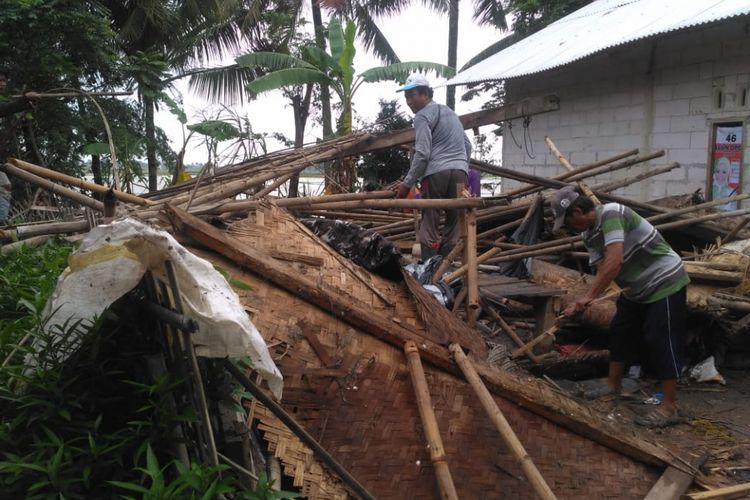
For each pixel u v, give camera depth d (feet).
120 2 43.65
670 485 10.23
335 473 8.58
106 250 6.36
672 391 13.21
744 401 14.75
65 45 31.30
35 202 21.54
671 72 29.76
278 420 8.65
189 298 6.51
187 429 6.98
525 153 39.68
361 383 9.83
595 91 34.01
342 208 14.11
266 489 6.72
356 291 11.31
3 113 17.08
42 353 6.54
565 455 10.36
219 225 11.97
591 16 39.24
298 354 9.73
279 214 12.33
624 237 12.92
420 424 9.79
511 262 19.36
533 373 15.34
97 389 7.00
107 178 36.40
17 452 6.32
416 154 17.02
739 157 26.94
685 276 13.03
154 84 36.01
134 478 6.50
